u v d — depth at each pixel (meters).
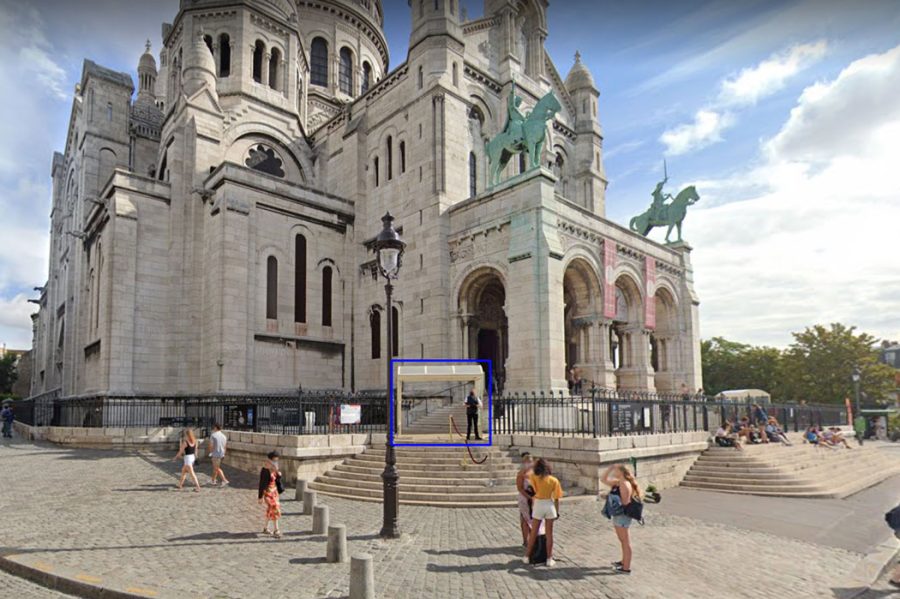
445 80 32.09
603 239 30.06
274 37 41.03
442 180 31.09
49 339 54.00
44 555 10.34
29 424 34.09
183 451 17.48
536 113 27.17
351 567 8.34
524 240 26.27
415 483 16.80
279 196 33.00
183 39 38.97
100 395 28.55
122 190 30.97
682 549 11.74
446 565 10.27
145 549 10.86
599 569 10.19
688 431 22.09
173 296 31.75
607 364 29.22
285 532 12.34
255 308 31.22
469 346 30.11
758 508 16.53
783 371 53.16
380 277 34.31
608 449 16.94
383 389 32.88
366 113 37.59
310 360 33.31
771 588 9.59
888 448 38.34
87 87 44.00
